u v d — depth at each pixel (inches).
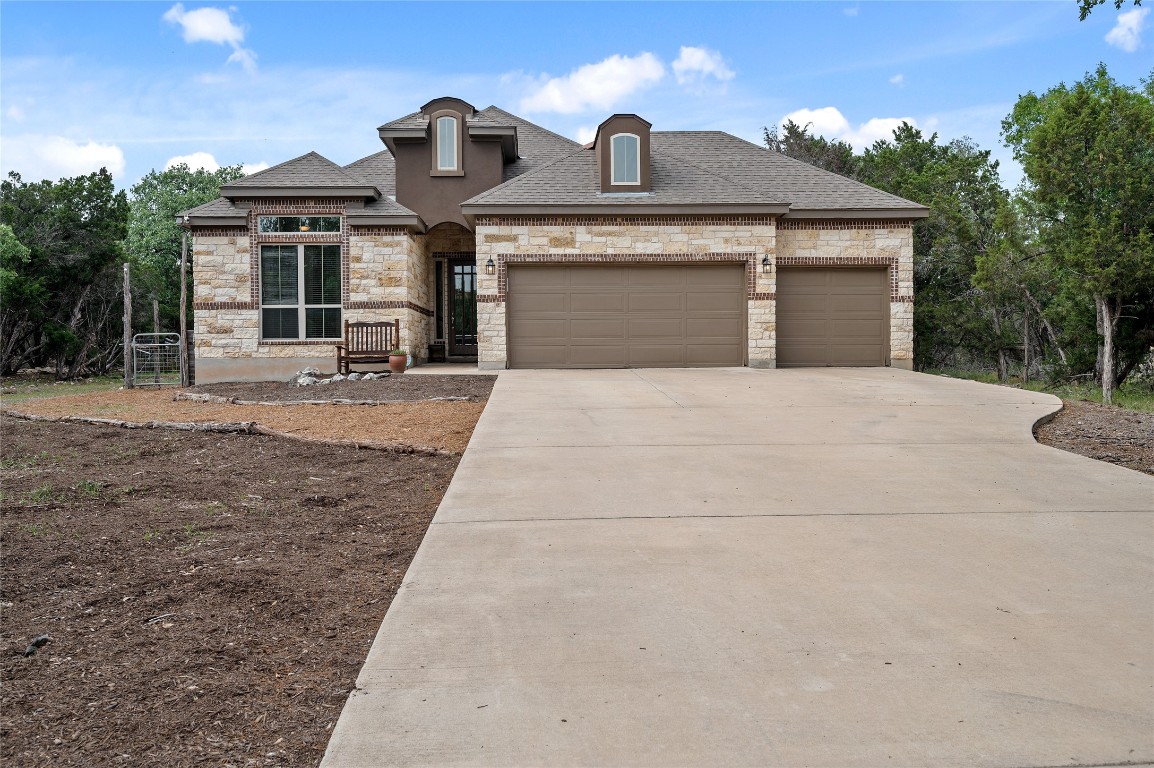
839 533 216.4
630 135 697.0
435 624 158.4
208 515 257.6
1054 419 422.0
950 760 112.5
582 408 435.5
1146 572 186.4
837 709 126.1
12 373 1165.7
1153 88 1098.7
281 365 711.1
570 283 692.1
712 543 208.1
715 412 422.3
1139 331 849.5
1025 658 143.3
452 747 116.1
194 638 162.1
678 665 140.9
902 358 717.3
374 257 711.7
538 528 221.1
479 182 802.8
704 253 689.6
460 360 850.8
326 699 136.3
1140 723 122.0
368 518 252.1
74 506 270.1
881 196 733.3
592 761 112.7
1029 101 1312.7
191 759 118.4
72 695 138.3
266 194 701.9
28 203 1185.4
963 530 219.0
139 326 1291.8
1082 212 836.6
